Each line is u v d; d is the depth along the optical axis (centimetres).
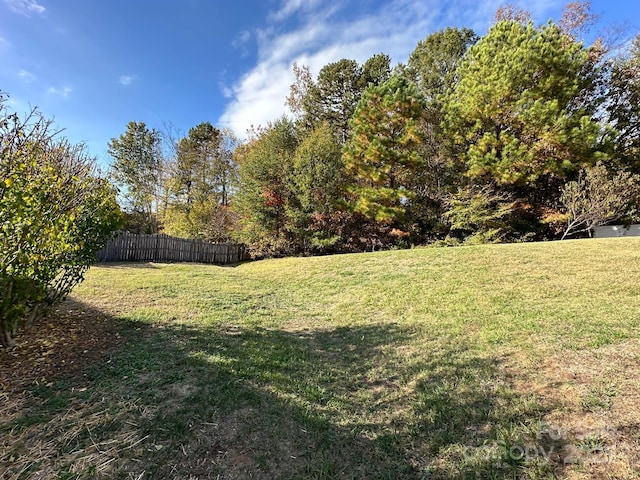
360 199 1461
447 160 1440
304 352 374
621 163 1205
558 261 666
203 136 2575
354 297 629
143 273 916
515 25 1205
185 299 602
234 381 286
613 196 1002
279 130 1670
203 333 414
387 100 1358
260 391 273
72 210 341
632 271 550
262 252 1581
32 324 354
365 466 191
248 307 580
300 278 855
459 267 720
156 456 191
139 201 2303
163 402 248
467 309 474
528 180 1204
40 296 315
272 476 181
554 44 1132
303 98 2123
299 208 1552
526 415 223
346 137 2048
